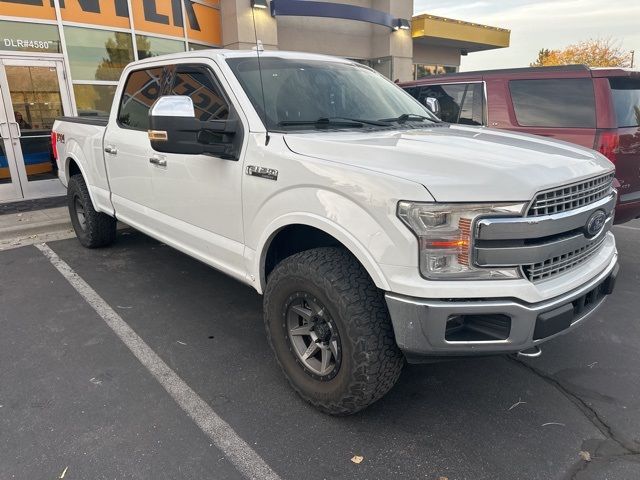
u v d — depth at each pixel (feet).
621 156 16.03
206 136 10.17
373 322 8.11
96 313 13.65
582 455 8.40
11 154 27.17
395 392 10.19
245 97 10.55
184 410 9.50
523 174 7.67
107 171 15.88
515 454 8.43
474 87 19.88
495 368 11.10
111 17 30.27
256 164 9.73
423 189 7.29
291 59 12.42
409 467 8.13
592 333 12.67
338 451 8.48
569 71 17.21
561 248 8.00
